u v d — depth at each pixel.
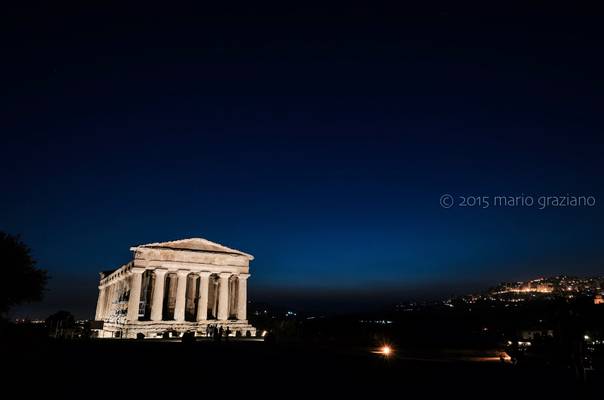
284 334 81.69
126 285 92.19
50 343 43.84
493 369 35.84
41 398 20.39
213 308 96.75
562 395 23.78
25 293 56.94
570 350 19.53
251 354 45.16
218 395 22.78
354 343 69.25
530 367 36.97
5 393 20.69
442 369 35.34
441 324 90.75
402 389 25.30
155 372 30.61
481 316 97.06
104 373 29.11
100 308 118.94
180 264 86.00
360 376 30.56
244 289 90.69
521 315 73.94
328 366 35.97
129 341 58.44
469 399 22.41
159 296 83.19
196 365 35.00
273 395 23.02
